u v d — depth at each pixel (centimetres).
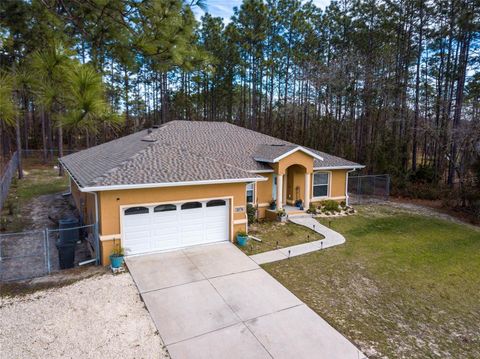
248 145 1966
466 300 923
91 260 1094
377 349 692
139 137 1934
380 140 2889
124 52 550
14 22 527
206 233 1282
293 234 1465
